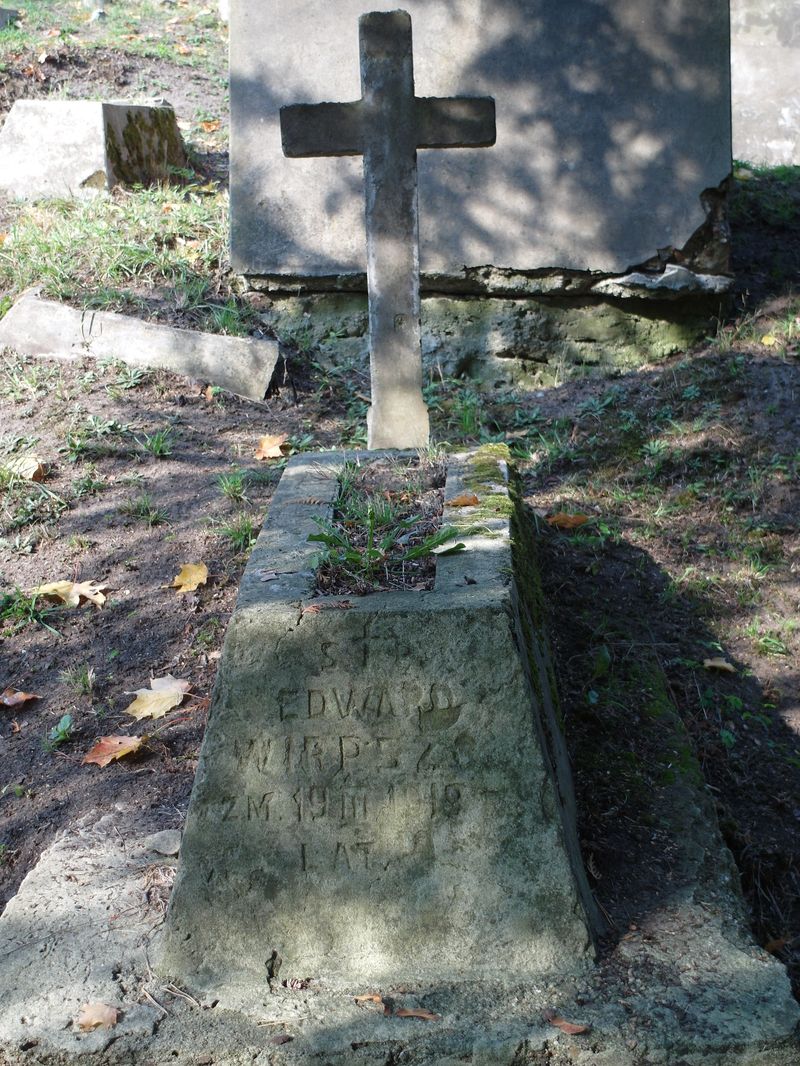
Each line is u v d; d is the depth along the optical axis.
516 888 1.94
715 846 2.21
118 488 3.31
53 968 1.95
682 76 3.81
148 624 2.88
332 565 2.17
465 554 2.20
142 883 2.13
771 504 3.39
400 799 1.95
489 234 3.90
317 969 1.95
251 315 4.01
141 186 4.68
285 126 2.95
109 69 6.25
